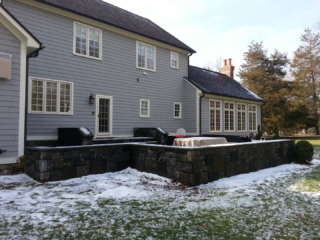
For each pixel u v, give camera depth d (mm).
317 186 6484
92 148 7191
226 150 7219
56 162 6473
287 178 7473
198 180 6324
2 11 6637
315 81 36094
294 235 3508
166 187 6102
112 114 11969
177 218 4133
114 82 12133
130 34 12844
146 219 4066
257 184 6652
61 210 4434
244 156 7895
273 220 4098
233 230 3672
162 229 3674
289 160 10320
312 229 3729
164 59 15023
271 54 35438
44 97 9594
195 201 5090
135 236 3410
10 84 6898
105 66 11766
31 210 4398
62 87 10203
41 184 6129
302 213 4445
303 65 37500
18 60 7078
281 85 33844
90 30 11289
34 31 9453
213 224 3896
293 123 32719
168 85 15203
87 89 11008
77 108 10617
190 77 17062
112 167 7652
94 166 7227
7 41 6883
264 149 8836
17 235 3373
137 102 13242
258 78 34531
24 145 7180
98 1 14344
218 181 6758
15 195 5238
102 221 3949
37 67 9438
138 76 13344
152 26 16219
